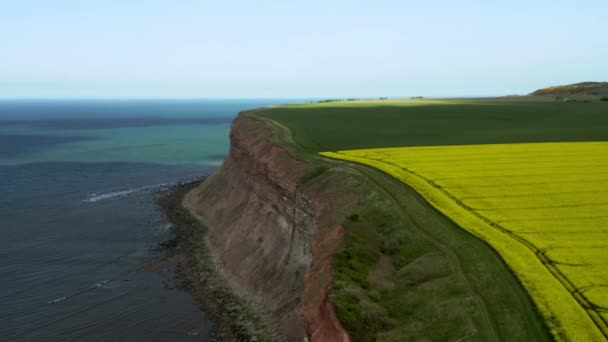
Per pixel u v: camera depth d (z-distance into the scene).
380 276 25.36
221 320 36.06
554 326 18.44
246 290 40.50
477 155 46.03
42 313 37.25
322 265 27.45
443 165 42.28
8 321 35.91
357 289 23.16
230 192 62.56
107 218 64.19
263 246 44.44
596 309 19.30
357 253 26.78
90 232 57.91
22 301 39.22
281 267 40.12
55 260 48.44
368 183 37.31
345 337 20.23
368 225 30.53
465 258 24.77
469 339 18.81
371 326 20.94
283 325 33.56
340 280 23.98
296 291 35.81
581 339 17.61
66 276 44.41
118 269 46.19
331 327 21.47
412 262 25.98
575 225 27.83
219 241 52.56
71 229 59.06
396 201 33.66
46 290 41.38
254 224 48.88
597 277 21.67
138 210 68.56
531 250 24.72
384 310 22.09
